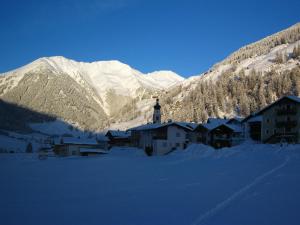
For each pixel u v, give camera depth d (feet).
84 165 157.17
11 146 582.35
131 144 314.14
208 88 626.64
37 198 66.18
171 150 255.70
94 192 72.33
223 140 273.75
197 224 44.34
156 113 355.77
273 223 43.98
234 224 43.88
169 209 53.57
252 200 57.72
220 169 110.22
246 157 150.41
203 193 66.13
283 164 112.06
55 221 48.44
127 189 75.00
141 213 51.70
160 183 82.58
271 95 501.97
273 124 248.52
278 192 63.62
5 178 102.06
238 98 544.21
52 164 172.24
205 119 520.42
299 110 234.58
